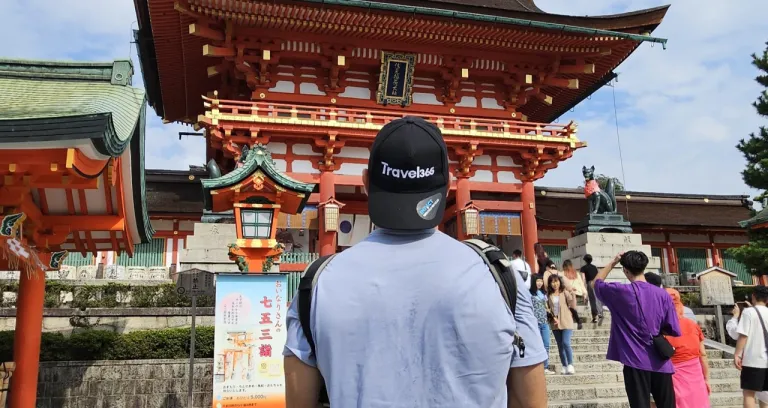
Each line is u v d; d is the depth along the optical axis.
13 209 8.39
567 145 27.42
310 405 2.24
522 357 2.22
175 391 12.63
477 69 28.27
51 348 12.61
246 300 10.10
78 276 19.84
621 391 11.96
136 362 12.61
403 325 2.06
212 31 23.92
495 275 2.24
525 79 28.17
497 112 28.92
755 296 9.30
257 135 24.36
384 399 2.00
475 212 26.03
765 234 23.16
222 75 27.94
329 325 2.08
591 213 24.73
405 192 2.25
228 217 19.38
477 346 2.03
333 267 2.24
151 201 29.58
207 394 12.70
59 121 7.23
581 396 11.79
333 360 2.06
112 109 9.08
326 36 25.33
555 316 12.95
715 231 37.84
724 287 19.64
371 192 2.31
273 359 9.97
